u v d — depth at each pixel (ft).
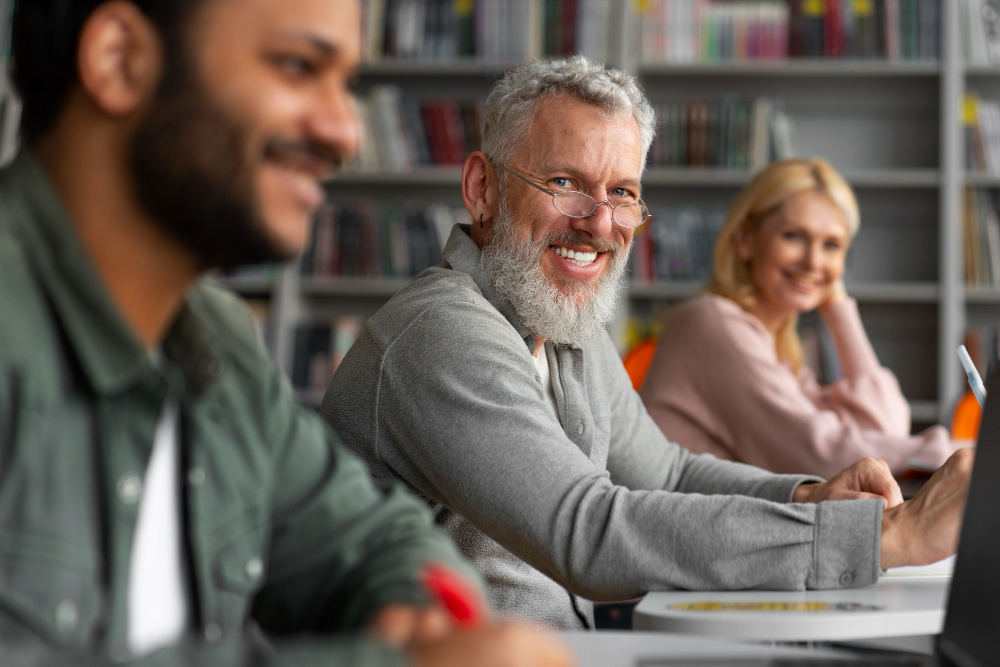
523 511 3.43
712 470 4.92
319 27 1.83
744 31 12.32
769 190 8.28
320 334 12.25
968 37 12.18
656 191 12.92
